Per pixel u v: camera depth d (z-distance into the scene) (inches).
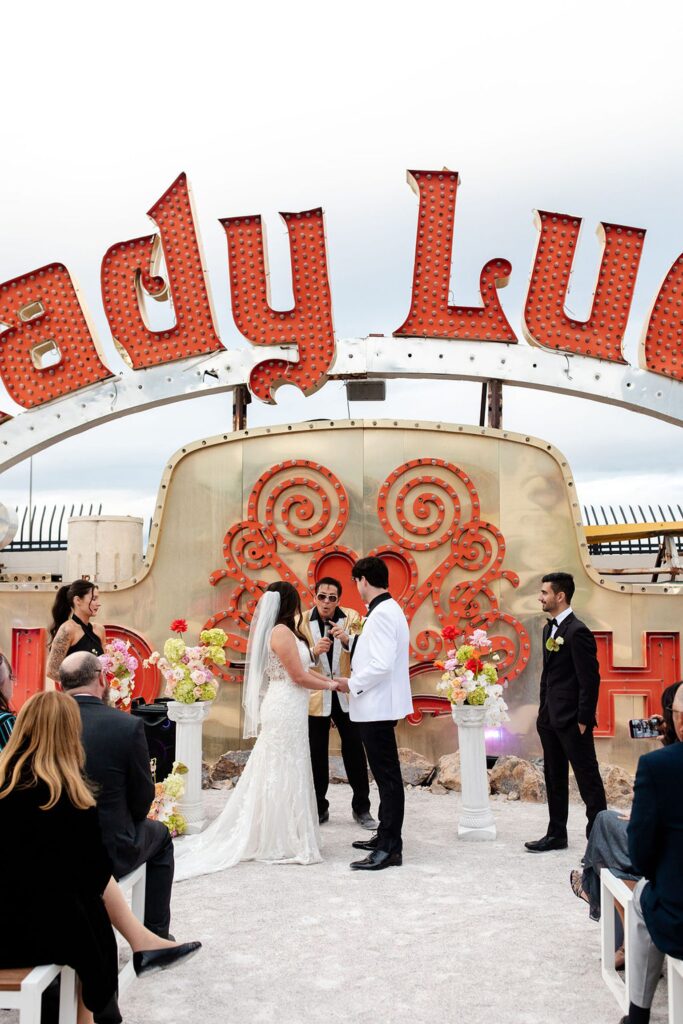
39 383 419.2
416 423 372.8
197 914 196.4
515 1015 145.5
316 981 159.6
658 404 386.3
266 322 399.5
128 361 414.3
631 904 139.8
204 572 374.9
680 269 391.2
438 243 397.7
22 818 125.9
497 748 356.5
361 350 393.4
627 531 649.6
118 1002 150.3
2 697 177.0
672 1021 128.5
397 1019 144.0
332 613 283.6
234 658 367.9
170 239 413.7
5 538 408.8
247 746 364.5
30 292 422.9
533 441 368.8
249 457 378.6
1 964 123.6
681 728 133.7
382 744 237.0
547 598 246.4
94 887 128.0
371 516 370.3
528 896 207.9
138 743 161.5
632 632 358.0
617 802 307.4
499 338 390.3
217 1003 150.6
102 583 379.9
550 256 394.0
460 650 270.1
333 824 283.7
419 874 226.1
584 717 235.1
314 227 398.0
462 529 365.4
